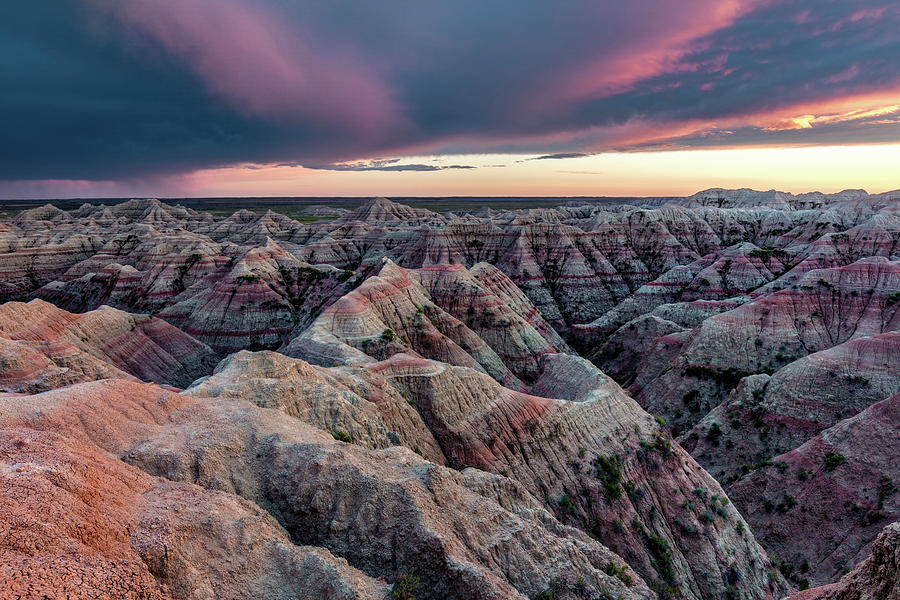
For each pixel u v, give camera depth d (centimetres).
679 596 4478
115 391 3509
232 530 2531
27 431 2645
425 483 3250
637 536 4834
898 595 2272
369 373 5391
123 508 2398
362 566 2845
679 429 8694
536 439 5328
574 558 3378
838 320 10325
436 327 9419
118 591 1909
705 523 5084
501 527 3262
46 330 7756
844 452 5931
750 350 9488
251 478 3180
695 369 9312
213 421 3544
